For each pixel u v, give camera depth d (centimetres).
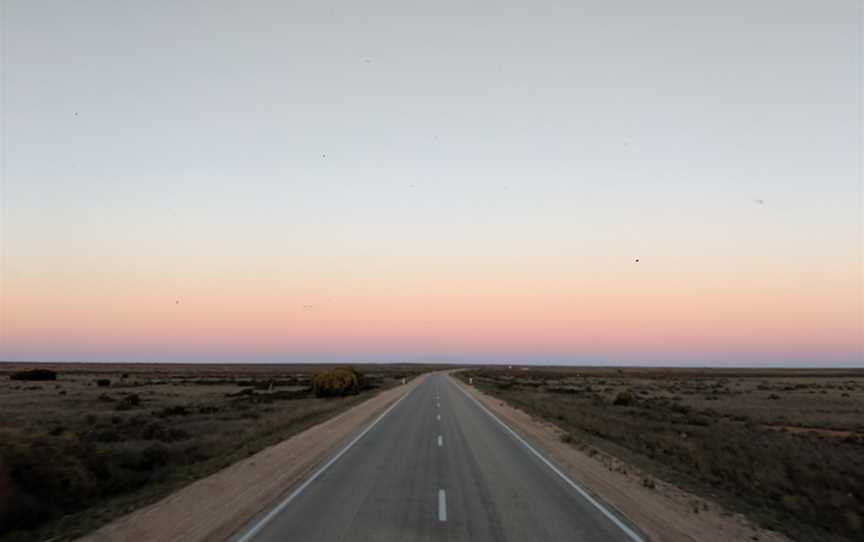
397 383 7794
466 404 3859
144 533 823
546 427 2552
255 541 773
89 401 4481
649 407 4447
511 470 1412
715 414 3953
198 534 810
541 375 13588
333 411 3316
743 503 1152
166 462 1507
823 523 1038
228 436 2095
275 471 1354
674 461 1714
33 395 5138
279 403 4416
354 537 799
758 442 2139
